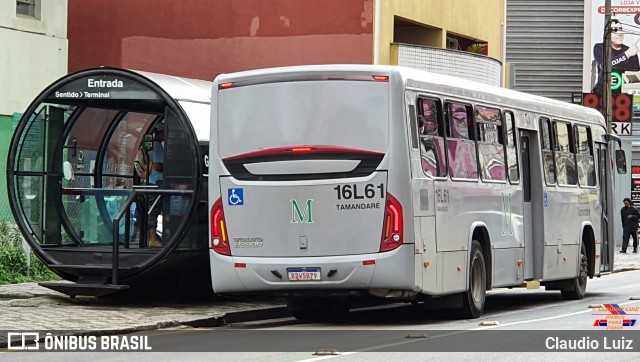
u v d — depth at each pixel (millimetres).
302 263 19453
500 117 23203
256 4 38750
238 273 19906
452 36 44250
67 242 24266
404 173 19203
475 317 21688
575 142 27234
